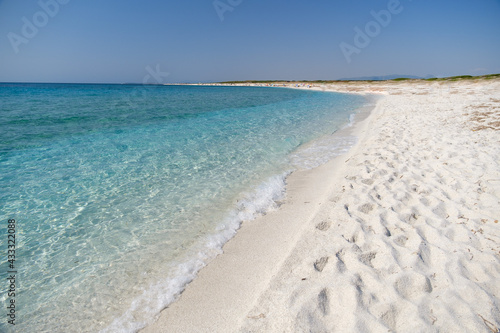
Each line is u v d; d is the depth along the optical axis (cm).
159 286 333
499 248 326
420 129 1020
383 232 379
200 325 277
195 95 4109
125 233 442
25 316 293
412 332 228
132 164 760
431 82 4644
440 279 286
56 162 761
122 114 1722
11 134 1061
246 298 305
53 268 363
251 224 470
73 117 1537
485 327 228
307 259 336
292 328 240
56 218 481
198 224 469
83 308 303
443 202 454
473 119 1098
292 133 1206
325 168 748
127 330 276
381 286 279
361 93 4256
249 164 779
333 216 436
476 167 579
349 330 234
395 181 558
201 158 826
